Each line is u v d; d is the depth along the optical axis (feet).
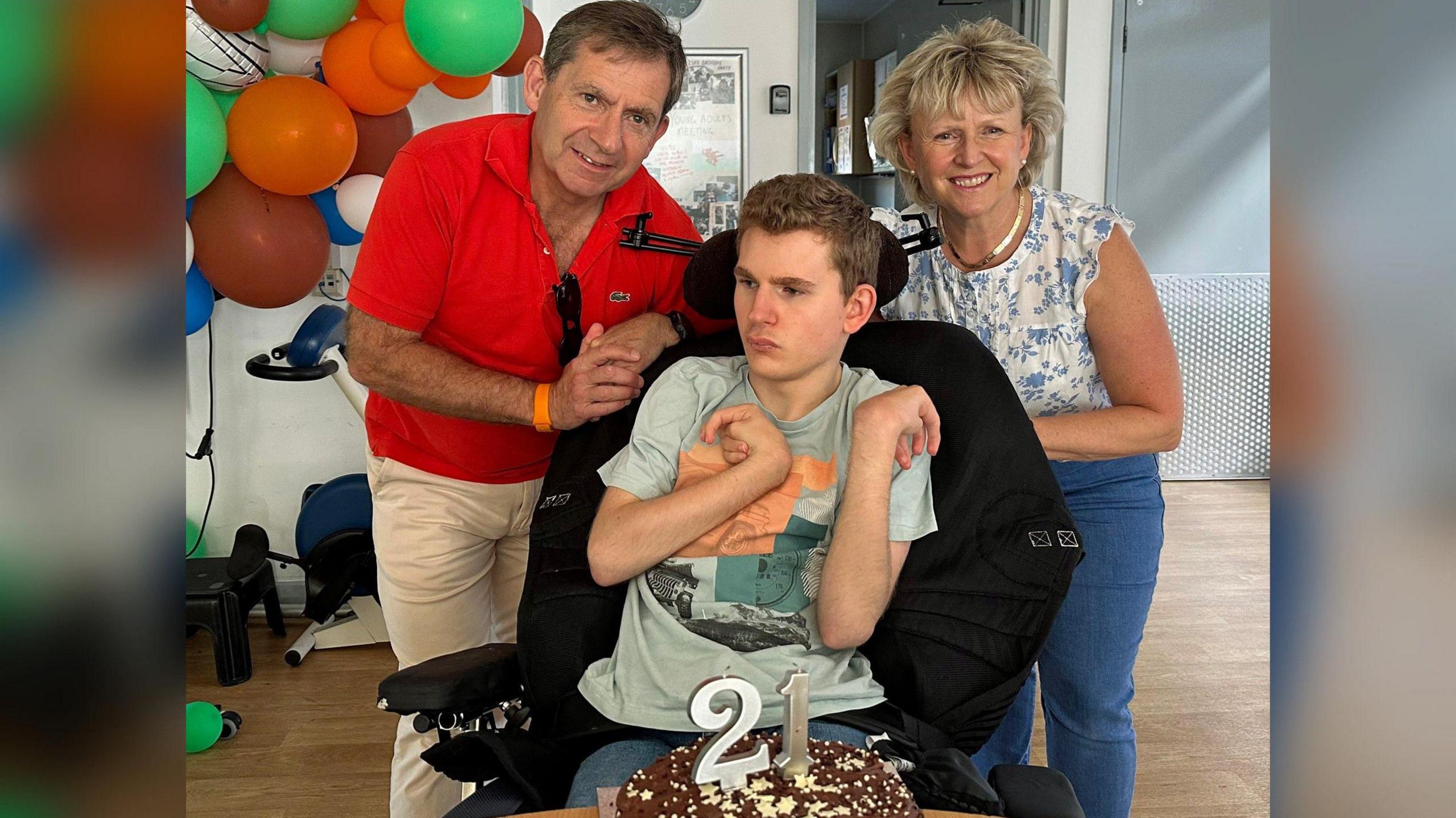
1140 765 7.52
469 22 7.30
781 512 4.23
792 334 4.15
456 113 10.14
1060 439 4.82
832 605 3.86
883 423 4.01
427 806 5.67
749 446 4.21
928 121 4.84
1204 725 8.13
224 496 10.39
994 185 4.84
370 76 7.99
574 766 3.95
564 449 4.73
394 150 8.84
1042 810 3.06
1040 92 4.81
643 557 4.08
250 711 8.43
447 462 5.50
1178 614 10.43
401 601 5.68
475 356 5.37
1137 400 4.98
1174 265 15.02
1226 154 14.64
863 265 4.23
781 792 2.47
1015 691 3.99
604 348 4.72
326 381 10.30
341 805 7.00
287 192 7.81
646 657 4.04
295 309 10.12
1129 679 5.38
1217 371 15.56
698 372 4.57
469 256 5.05
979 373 4.42
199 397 10.18
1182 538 12.97
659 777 2.54
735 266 4.55
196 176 7.25
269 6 7.70
